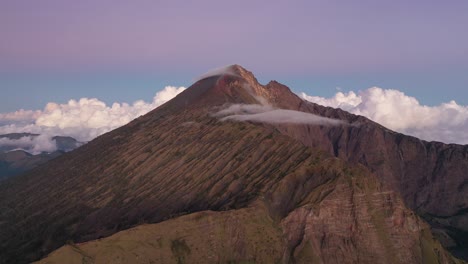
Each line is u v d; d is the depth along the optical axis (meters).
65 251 186.50
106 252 192.38
